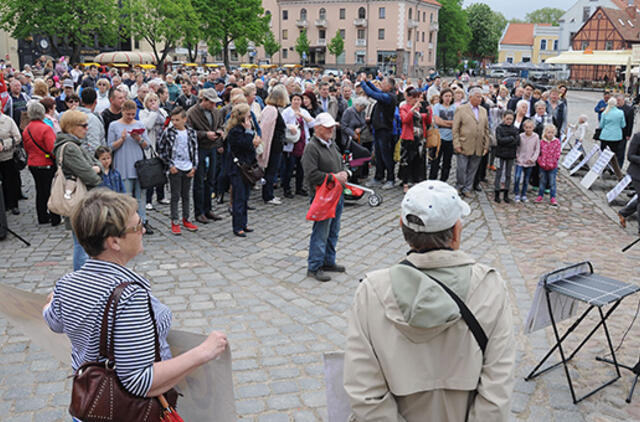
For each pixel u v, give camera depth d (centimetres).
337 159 621
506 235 817
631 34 7012
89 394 191
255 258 694
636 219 912
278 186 1116
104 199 205
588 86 5759
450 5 9631
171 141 759
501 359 193
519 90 1368
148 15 4781
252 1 5544
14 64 4931
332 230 638
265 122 924
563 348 476
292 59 8719
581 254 733
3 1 4091
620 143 1263
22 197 984
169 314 219
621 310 551
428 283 187
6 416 372
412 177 1080
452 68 10081
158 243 745
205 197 859
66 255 698
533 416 380
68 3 4225
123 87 1060
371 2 8062
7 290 267
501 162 1005
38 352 456
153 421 199
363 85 1038
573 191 1132
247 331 496
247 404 388
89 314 195
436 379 192
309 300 568
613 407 392
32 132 798
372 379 194
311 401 393
